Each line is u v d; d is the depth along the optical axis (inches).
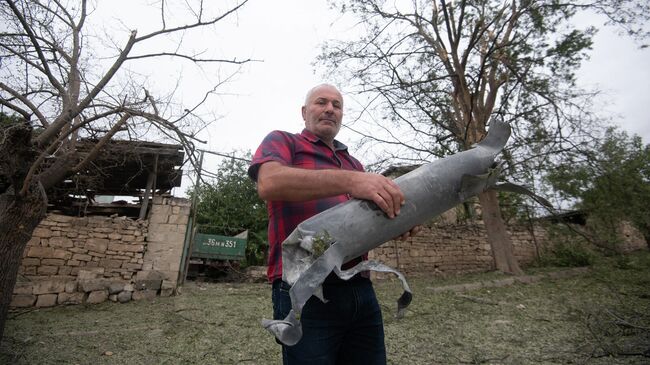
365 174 45.9
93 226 294.8
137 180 400.8
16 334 180.2
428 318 220.5
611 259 456.1
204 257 418.6
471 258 478.3
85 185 296.2
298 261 40.8
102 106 152.3
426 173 50.0
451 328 199.2
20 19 140.9
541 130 386.0
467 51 377.4
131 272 294.0
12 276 133.3
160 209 314.7
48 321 211.5
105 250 293.1
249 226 556.7
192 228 350.9
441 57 416.8
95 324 208.2
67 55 170.9
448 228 478.0
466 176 49.9
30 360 148.4
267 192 47.2
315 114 62.5
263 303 269.7
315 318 51.1
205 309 244.1
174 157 330.3
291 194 46.3
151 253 303.0
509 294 285.3
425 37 423.5
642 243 642.8
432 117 395.5
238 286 356.8
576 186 381.4
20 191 135.0
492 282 328.8
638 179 381.7
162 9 160.9
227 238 431.8
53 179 158.2
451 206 50.4
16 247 134.3
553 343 168.9
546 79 393.7
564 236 499.5
